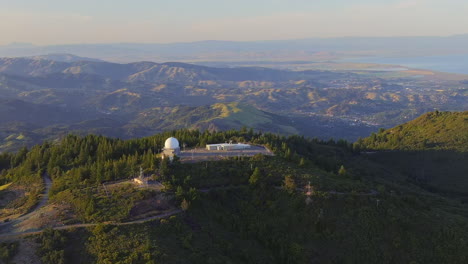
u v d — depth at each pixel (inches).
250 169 4471.0
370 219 3668.8
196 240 3161.9
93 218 3309.5
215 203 3806.6
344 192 4042.8
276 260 3373.5
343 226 3602.4
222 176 4293.8
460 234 3567.9
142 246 2888.8
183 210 3479.3
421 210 3929.6
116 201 3570.4
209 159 4867.1
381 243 3479.3
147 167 4409.5
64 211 3481.8
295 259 3321.9
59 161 5423.2
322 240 3496.6
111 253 2842.0
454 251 3415.4
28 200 4242.1
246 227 3644.2
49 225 3255.4
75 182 4315.9
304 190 4033.0
